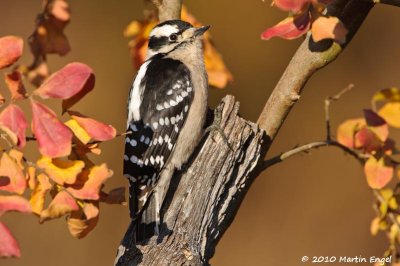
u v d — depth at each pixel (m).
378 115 8.46
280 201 19.62
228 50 20.80
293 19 7.84
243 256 18.94
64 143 6.78
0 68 6.97
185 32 11.22
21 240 18.33
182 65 10.95
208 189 8.93
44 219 7.04
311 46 9.49
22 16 20.73
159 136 10.43
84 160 7.41
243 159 9.20
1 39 6.94
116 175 19.55
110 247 18.62
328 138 9.43
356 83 20.61
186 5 20.89
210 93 20.41
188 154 10.32
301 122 20.38
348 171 19.75
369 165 8.42
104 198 7.46
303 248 18.92
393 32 20.91
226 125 9.22
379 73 20.67
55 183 7.42
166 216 8.89
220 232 9.09
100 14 21.00
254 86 20.62
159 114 10.59
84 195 7.17
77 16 20.92
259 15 20.88
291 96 9.62
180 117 10.60
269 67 20.75
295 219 19.44
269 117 9.74
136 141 10.45
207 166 9.00
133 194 10.00
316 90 20.62
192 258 8.41
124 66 20.62
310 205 19.55
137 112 10.70
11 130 6.71
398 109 8.45
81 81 6.90
